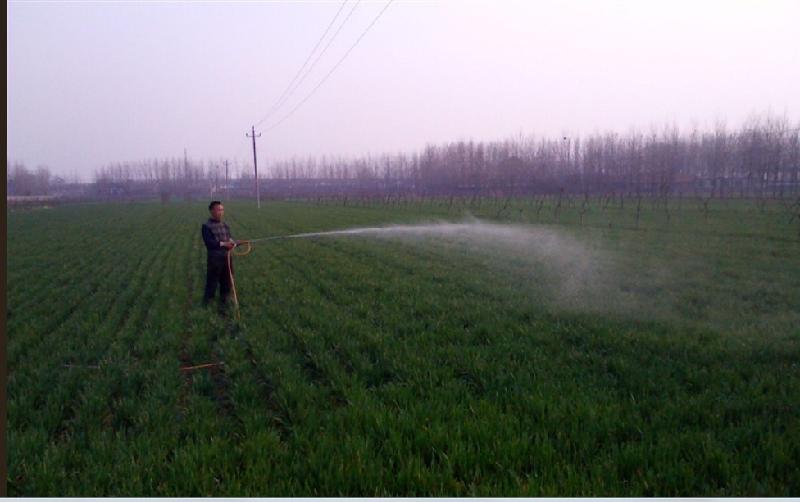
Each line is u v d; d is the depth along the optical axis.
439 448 5.26
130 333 10.16
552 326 9.55
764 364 7.43
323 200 91.50
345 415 6.01
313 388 6.86
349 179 122.81
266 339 9.46
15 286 16.27
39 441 5.61
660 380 6.82
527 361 7.70
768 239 23.02
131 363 8.50
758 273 15.16
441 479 4.71
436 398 6.43
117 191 133.50
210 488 4.70
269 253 22.62
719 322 9.88
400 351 8.26
